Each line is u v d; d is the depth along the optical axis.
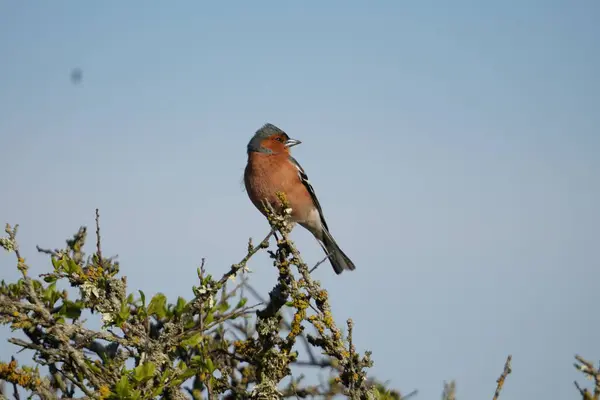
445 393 8.98
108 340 9.82
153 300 10.32
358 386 9.45
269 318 10.27
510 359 8.52
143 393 9.21
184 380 9.70
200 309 10.11
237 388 10.63
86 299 10.00
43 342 10.17
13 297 10.15
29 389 9.51
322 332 9.77
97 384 9.27
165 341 9.73
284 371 10.00
